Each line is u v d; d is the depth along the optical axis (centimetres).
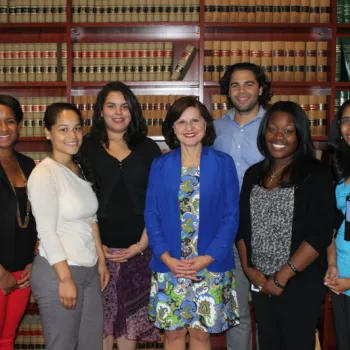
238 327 316
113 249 280
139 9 379
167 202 253
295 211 230
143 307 286
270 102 383
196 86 399
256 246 240
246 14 379
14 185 260
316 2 377
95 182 264
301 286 233
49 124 240
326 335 372
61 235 232
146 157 284
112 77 386
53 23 379
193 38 410
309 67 382
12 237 255
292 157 240
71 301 226
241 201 252
